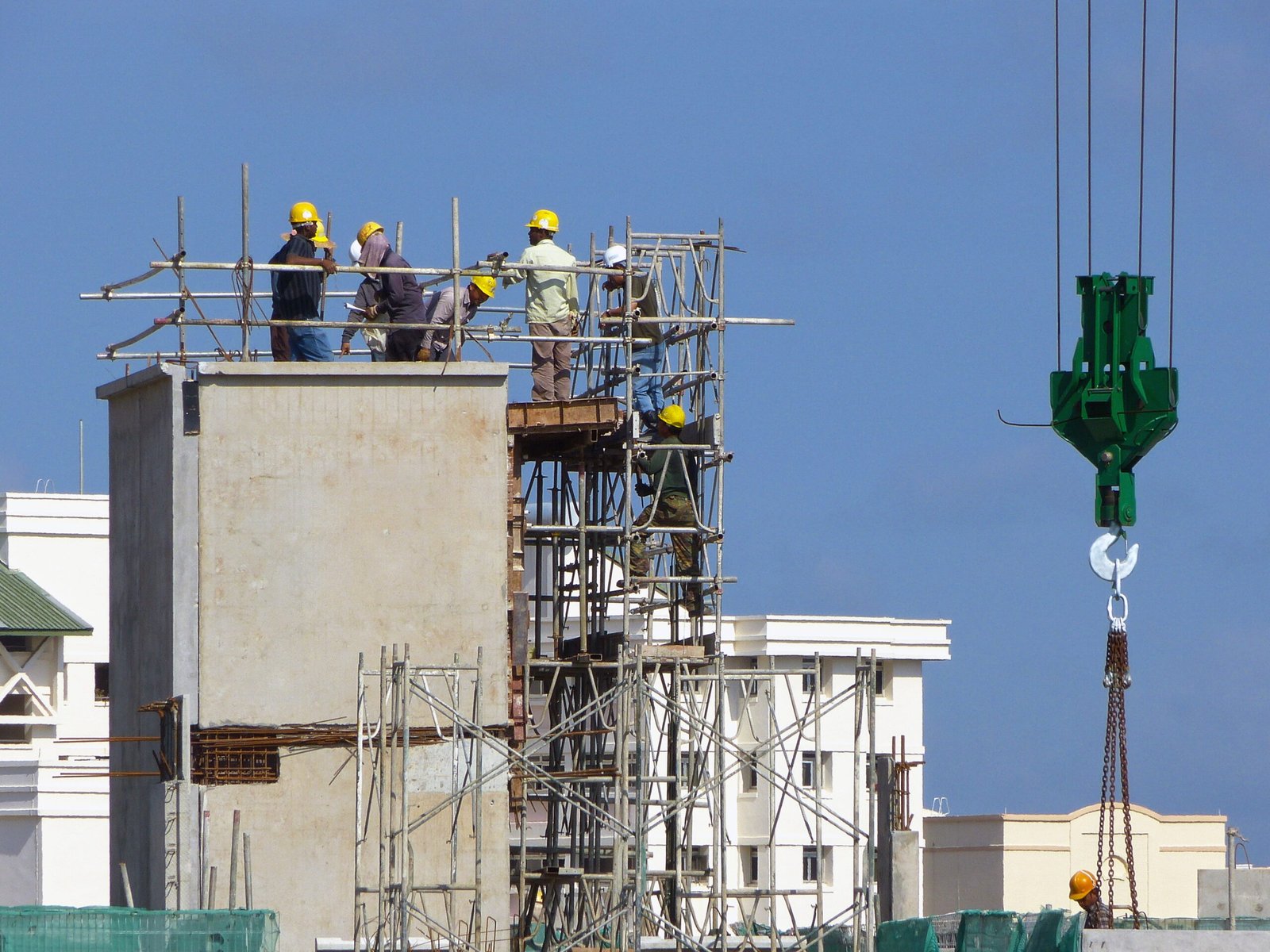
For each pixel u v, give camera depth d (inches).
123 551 4921.3
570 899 5064.0
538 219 5002.5
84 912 3715.6
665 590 6240.2
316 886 4485.7
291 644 4559.5
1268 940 3666.3
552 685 4950.8
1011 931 4065.0
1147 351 3435.0
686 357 5083.7
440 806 4077.3
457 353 4699.8
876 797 5270.7
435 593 4626.0
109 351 4899.1
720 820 4072.3
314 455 4611.2
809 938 4306.1
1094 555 3496.6
